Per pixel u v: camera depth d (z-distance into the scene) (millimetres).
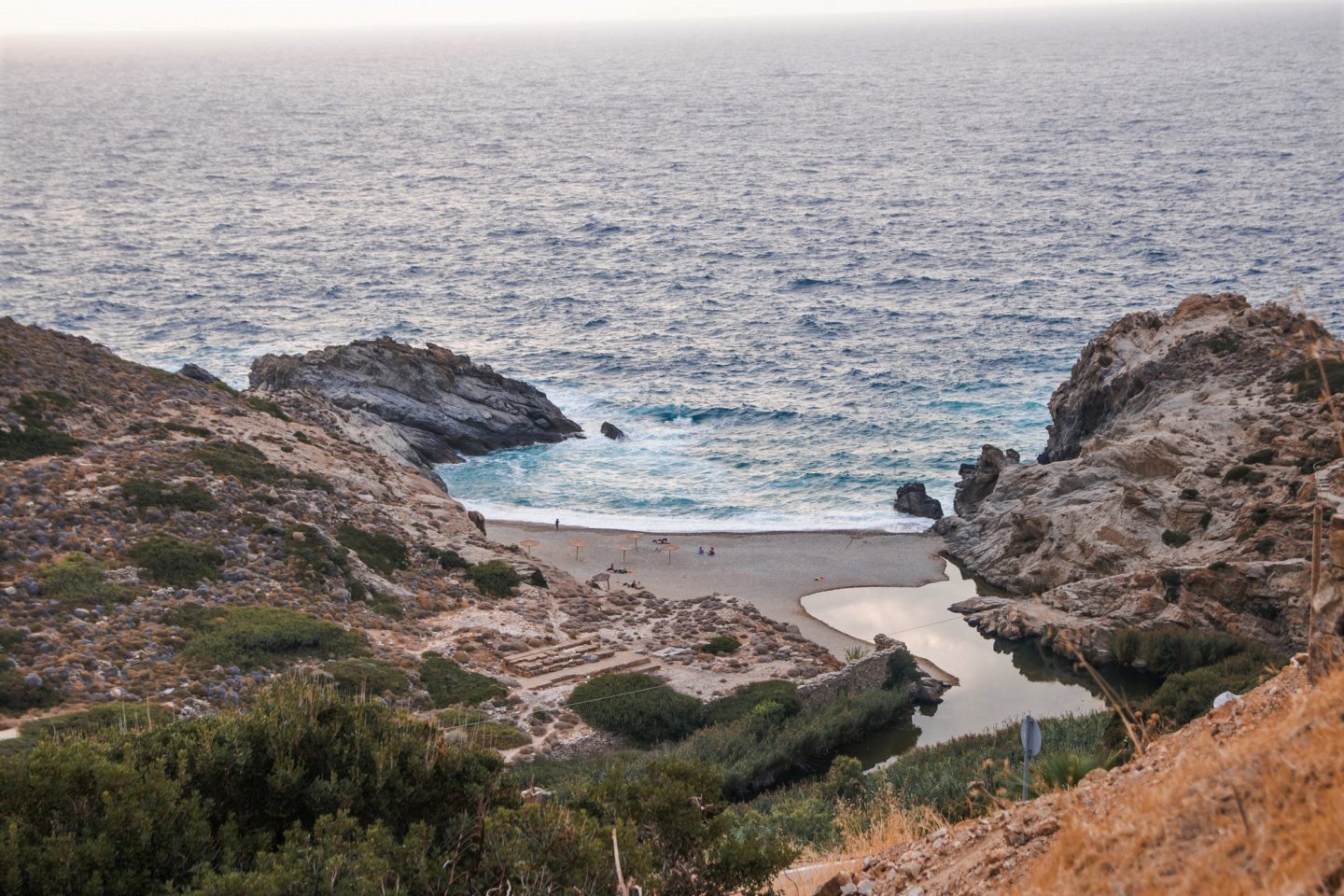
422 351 102938
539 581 63656
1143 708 39656
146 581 50500
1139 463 71062
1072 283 160750
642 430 106000
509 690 48938
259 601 51625
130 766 17000
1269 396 70812
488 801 18703
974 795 26109
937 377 119812
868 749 49438
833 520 84438
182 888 15531
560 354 133375
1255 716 11141
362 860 15258
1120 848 8039
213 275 175500
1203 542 62781
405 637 52750
